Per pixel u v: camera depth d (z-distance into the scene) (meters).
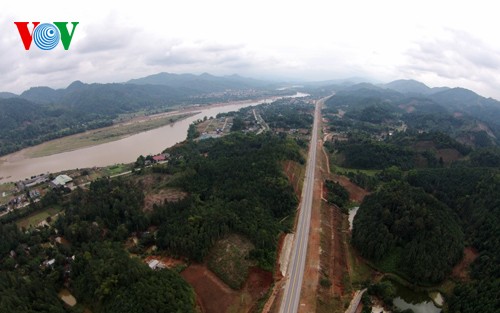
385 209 125.94
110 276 94.88
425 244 110.56
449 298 98.31
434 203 129.75
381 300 98.62
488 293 88.81
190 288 96.44
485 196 136.50
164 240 119.75
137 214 138.38
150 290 87.56
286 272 107.38
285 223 136.25
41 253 121.31
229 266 106.44
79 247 124.44
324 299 97.06
